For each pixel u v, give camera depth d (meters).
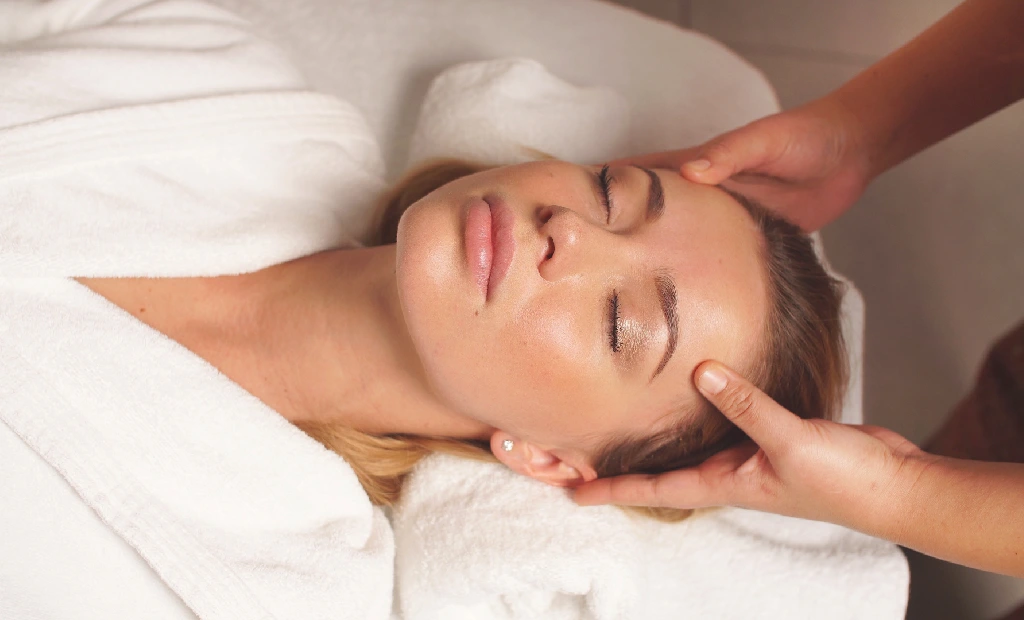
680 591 1.01
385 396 0.98
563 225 0.80
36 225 0.85
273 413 0.91
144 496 0.82
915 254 1.80
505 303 0.79
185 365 0.87
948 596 1.51
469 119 1.17
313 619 0.85
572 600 0.97
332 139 1.10
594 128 1.22
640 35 1.36
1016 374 1.34
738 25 1.96
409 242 0.81
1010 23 0.99
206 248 0.93
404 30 1.33
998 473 0.78
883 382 1.71
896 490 0.81
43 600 0.80
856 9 1.97
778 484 0.85
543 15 1.37
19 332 0.81
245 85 1.03
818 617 1.01
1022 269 1.79
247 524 0.88
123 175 0.92
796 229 1.03
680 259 0.86
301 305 0.97
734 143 0.98
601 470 0.99
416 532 0.97
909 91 1.05
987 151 1.86
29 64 0.90
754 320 0.90
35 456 0.81
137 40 1.01
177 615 0.84
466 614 0.97
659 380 0.87
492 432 1.00
